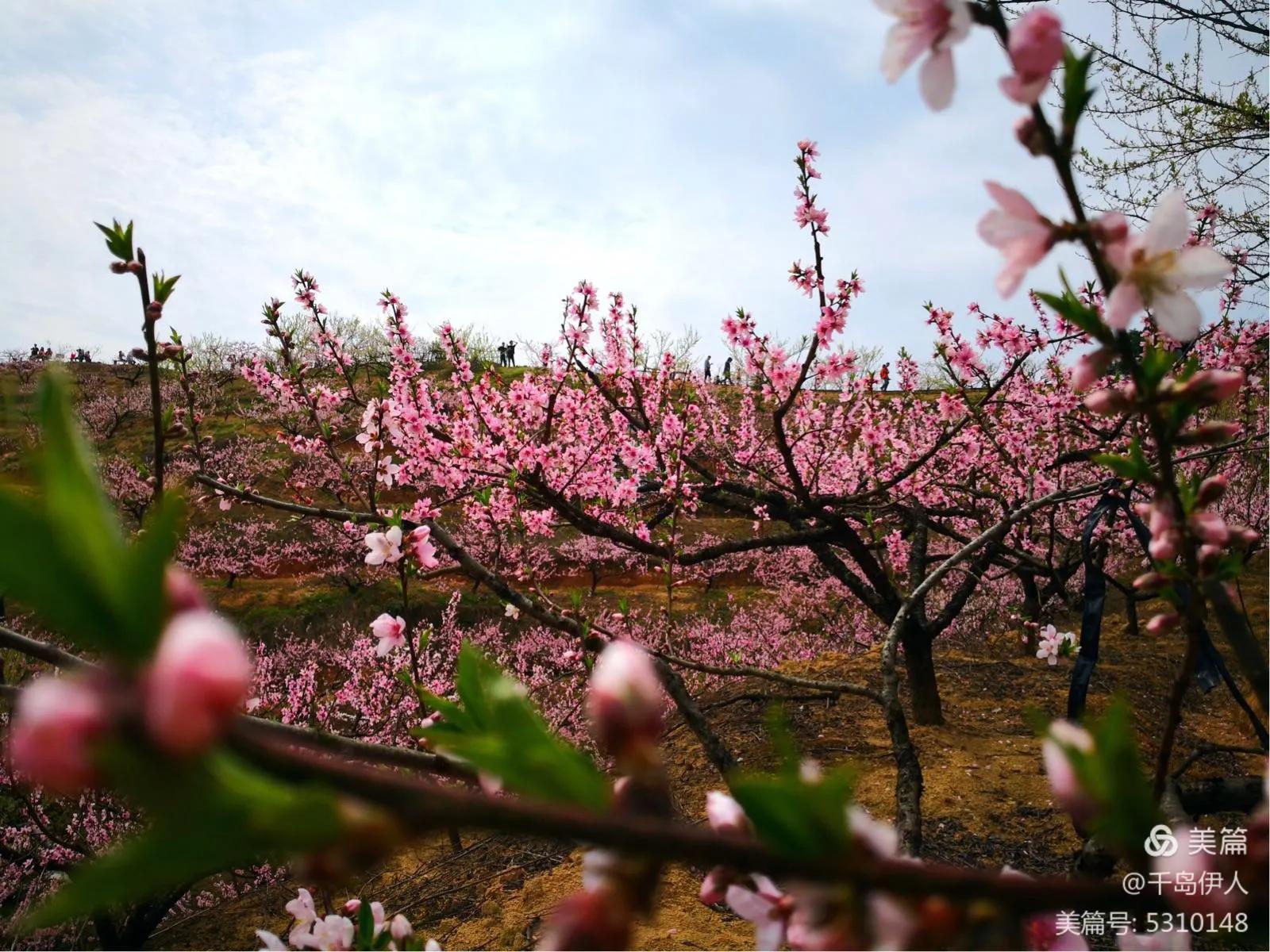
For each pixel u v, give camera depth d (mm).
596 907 425
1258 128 6270
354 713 8484
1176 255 727
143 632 324
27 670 6062
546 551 16234
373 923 1421
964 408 5785
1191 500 808
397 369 6508
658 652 3100
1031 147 741
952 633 9188
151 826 307
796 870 423
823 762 4938
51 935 5473
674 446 6195
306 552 16047
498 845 4742
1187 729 5320
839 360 5711
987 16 752
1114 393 769
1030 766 4770
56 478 332
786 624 13188
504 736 446
